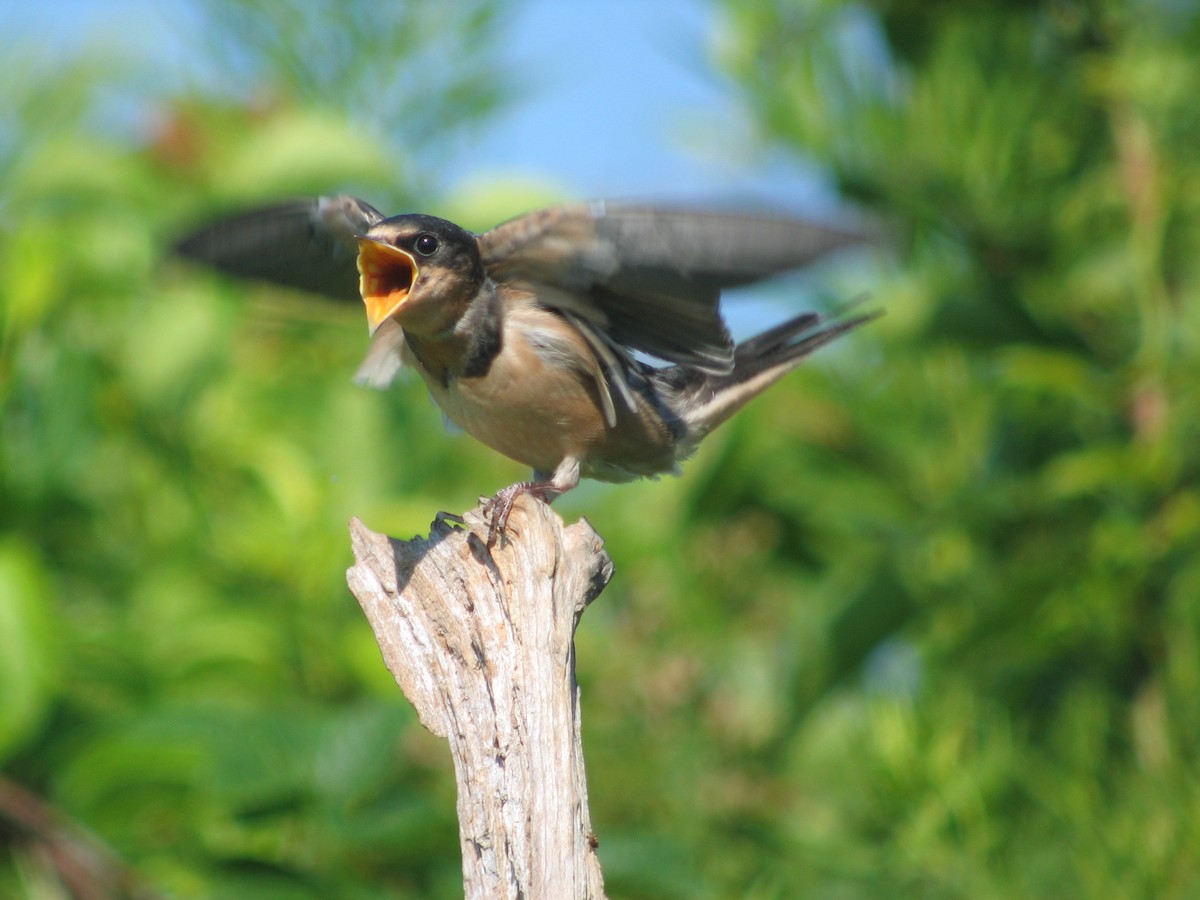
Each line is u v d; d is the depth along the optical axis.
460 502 9.88
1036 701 8.69
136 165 9.85
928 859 8.03
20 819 7.95
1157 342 8.27
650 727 9.40
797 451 9.73
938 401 9.23
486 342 7.97
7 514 8.69
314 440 9.77
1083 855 7.72
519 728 6.16
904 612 8.93
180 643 8.60
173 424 9.15
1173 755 7.81
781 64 9.48
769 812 9.13
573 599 6.49
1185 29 8.82
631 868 7.91
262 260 8.15
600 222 6.78
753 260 6.28
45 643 7.80
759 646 9.66
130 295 9.25
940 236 9.13
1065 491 8.23
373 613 6.46
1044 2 9.10
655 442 8.59
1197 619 8.02
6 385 8.64
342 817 7.68
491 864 6.05
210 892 7.75
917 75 9.52
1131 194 8.61
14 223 9.50
